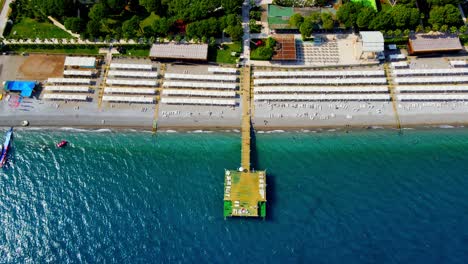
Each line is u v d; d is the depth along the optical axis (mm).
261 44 113750
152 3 112625
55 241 90125
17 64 112188
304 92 107438
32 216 93062
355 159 100375
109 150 102312
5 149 101688
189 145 103062
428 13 117938
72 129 105000
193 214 93000
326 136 103812
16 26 117188
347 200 94125
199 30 110250
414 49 110312
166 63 112312
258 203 93375
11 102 107375
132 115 106000
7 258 88562
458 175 97062
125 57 112875
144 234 90625
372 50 107375
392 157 100500
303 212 92938
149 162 100375
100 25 113375
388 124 104625
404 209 92500
